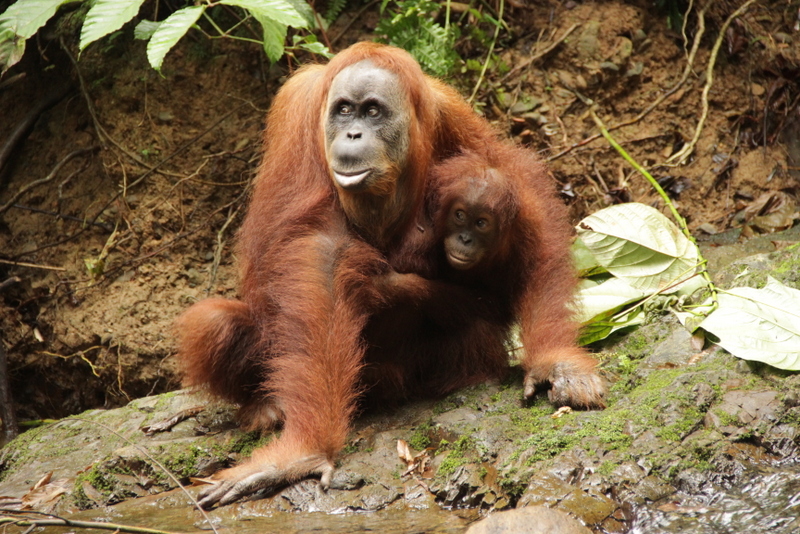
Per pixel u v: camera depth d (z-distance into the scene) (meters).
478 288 7.55
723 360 6.92
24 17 9.34
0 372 11.85
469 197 6.88
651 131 12.80
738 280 8.08
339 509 5.99
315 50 10.25
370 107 6.57
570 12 13.34
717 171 12.41
